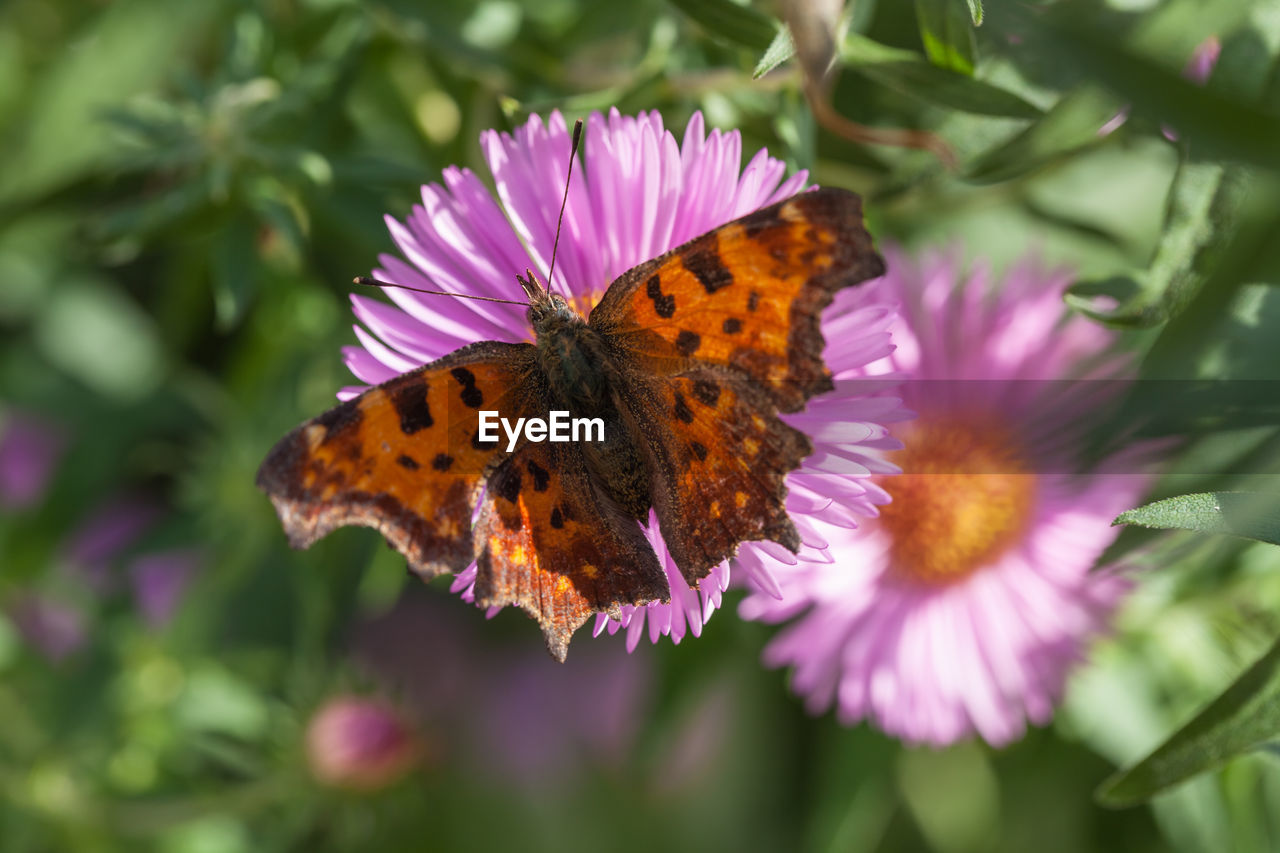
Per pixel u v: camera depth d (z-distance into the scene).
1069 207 0.29
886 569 0.28
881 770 0.29
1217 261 0.23
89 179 0.29
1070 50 0.22
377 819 0.31
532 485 0.24
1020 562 0.28
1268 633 0.28
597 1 0.29
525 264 0.25
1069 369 0.26
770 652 0.28
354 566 0.29
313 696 0.31
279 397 0.30
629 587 0.24
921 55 0.25
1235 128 0.21
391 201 0.27
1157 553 0.26
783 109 0.26
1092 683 0.29
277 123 0.27
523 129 0.25
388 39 0.29
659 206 0.25
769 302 0.23
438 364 0.24
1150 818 0.30
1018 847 0.31
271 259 0.28
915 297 0.27
